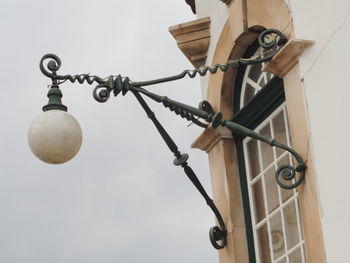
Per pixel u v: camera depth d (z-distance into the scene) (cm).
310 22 882
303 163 870
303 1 892
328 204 841
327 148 849
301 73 882
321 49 867
